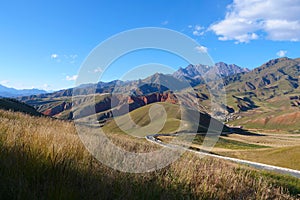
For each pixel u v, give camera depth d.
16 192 3.08
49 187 3.21
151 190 4.10
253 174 10.03
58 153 4.33
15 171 3.49
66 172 3.85
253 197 5.31
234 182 5.67
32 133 5.73
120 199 3.60
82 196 3.39
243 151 56.84
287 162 44.16
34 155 4.06
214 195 4.60
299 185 10.85
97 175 4.18
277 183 9.78
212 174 6.03
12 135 5.25
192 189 4.56
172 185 4.63
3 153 4.00
